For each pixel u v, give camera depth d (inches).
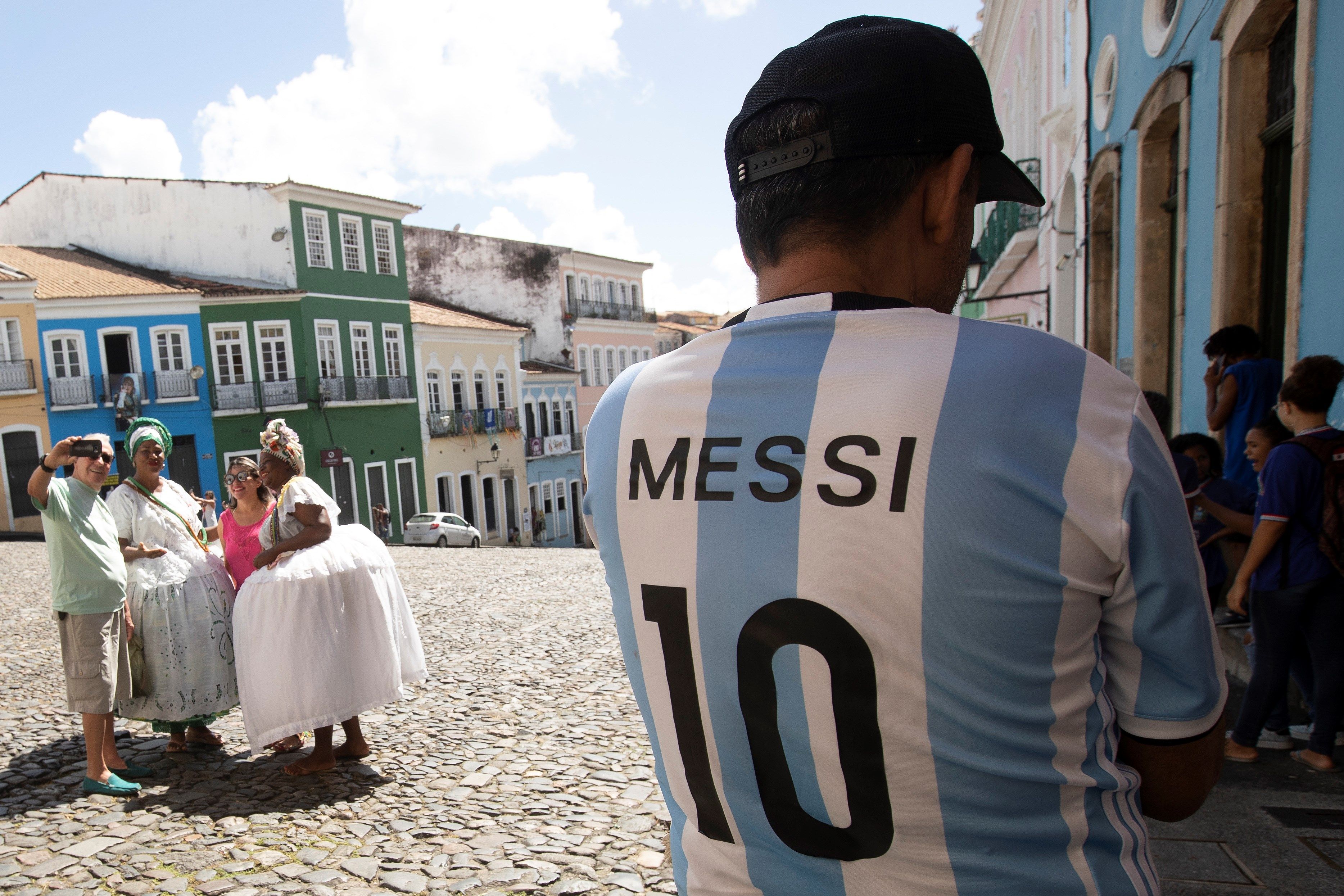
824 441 28.1
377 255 1311.5
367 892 113.5
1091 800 28.1
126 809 144.0
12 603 400.8
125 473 1089.4
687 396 31.8
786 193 32.0
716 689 30.2
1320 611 124.3
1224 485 172.4
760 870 30.5
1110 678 29.1
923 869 27.6
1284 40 197.2
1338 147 155.9
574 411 1720.0
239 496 173.0
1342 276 153.8
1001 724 26.5
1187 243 247.1
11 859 124.9
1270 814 111.9
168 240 1226.0
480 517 1446.9
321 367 1224.2
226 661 168.7
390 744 179.3
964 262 33.9
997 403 26.6
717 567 29.6
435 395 1393.9
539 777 157.6
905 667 26.7
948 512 26.1
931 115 31.0
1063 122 434.3
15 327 1027.9
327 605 158.2
